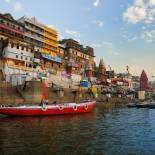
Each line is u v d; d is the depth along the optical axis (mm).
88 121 42281
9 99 56781
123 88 134000
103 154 19953
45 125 36219
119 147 22422
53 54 96688
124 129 33531
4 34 72875
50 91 71438
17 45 70938
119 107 86562
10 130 30922
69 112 52906
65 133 29312
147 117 52406
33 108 47250
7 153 19844
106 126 36188
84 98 82812
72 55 107688
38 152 20234
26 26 82625
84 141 24672
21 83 64375
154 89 164500
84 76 106062
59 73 86750
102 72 128375
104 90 106688
